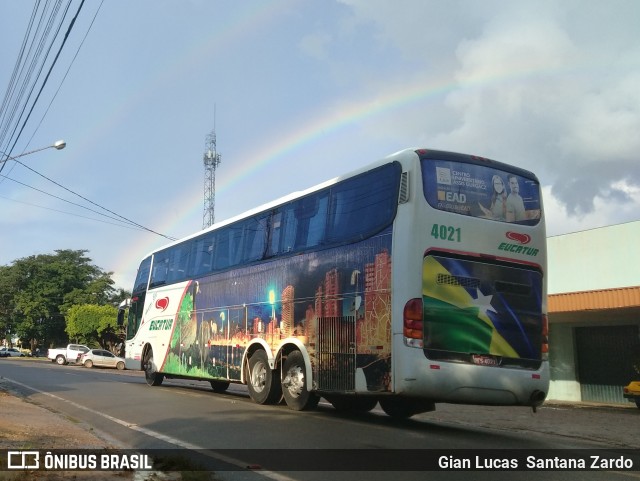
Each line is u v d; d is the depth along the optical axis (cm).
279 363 1163
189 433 870
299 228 1138
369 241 936
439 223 877
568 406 1775
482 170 940
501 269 918
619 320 1942
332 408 1205
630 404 1856
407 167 893
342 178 1036
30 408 1149
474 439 867
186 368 1551
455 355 854
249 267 1300
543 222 979
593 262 1881
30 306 6569
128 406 1210
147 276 1931
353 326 944
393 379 845
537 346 925
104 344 5878
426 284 853
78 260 7256
